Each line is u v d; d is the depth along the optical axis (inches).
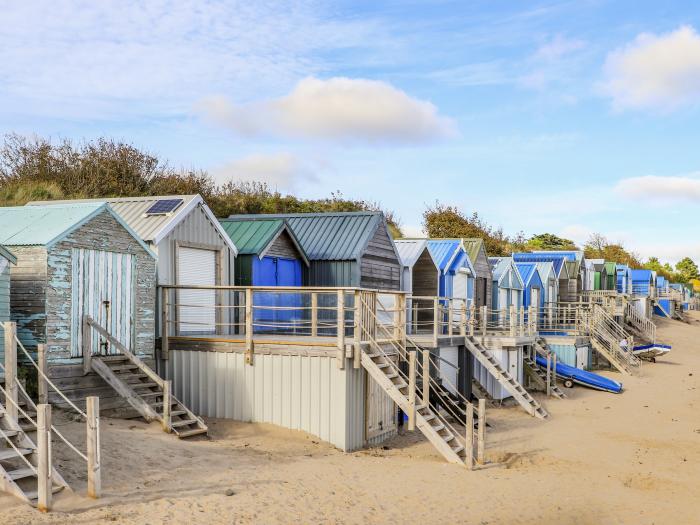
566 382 1095.6
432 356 810.2
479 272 1228.5
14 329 428.1
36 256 545.0
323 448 597.9
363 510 431.5
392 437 700.7
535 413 853.8
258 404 642.2
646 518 472.1
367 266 882.8
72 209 594.2
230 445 569.3
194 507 393.1
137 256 636.7
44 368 479.5
